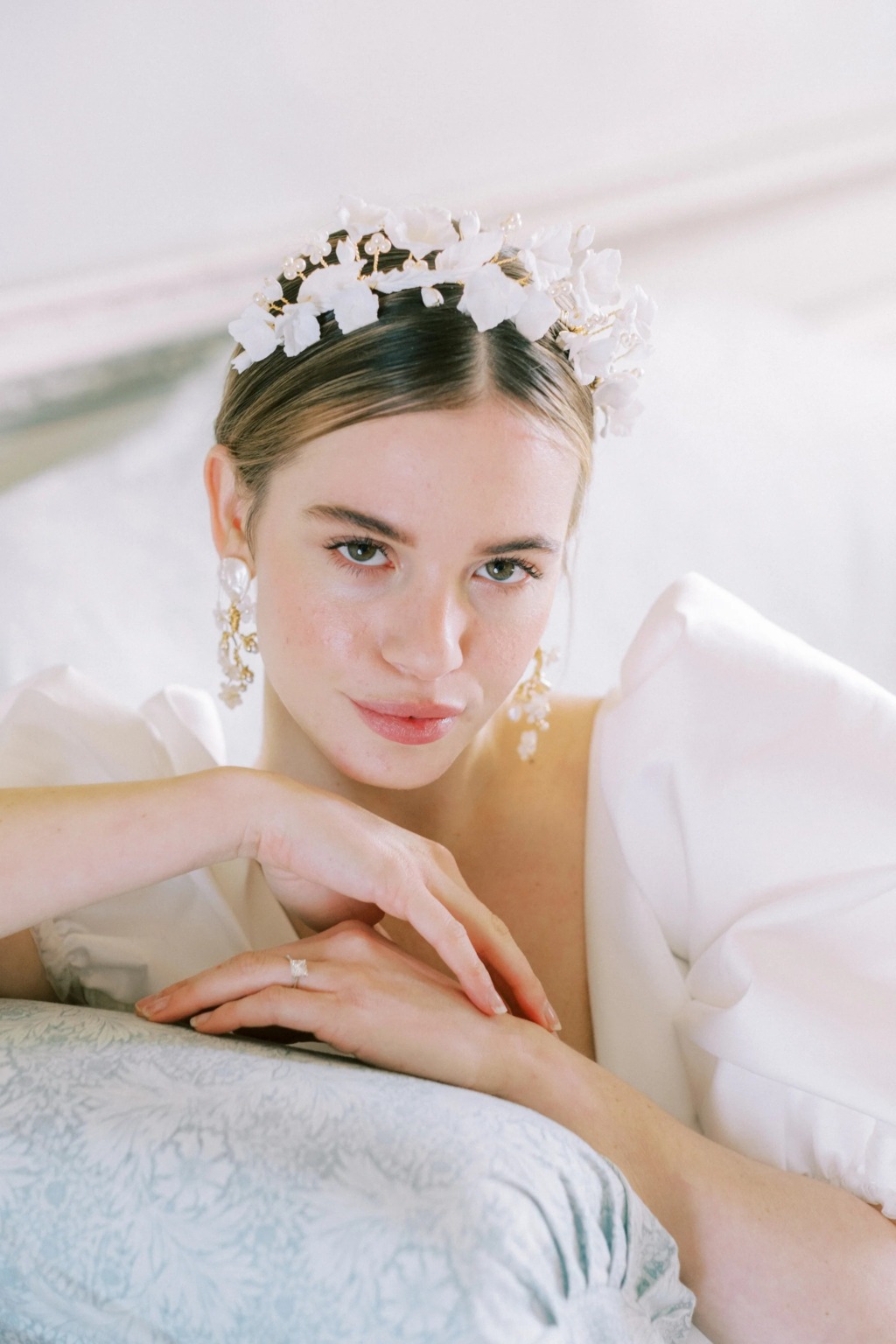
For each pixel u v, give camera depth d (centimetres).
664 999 109
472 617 96
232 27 222
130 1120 75
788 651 109
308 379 92
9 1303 75
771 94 244
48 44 216
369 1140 71
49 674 119
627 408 108
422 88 232
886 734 102
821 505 207
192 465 214
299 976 89
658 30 237
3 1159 74
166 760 118
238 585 114
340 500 91
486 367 90
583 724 128
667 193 244
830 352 233
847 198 248
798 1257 85
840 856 100
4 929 90
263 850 93
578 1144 77
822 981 97
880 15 243
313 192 232
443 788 118
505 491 90
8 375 219
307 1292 66
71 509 207
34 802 92
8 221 220
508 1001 107
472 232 96
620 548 202
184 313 228
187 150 225
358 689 97
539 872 120
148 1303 70
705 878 106
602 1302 71
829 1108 95
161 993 91
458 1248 66
